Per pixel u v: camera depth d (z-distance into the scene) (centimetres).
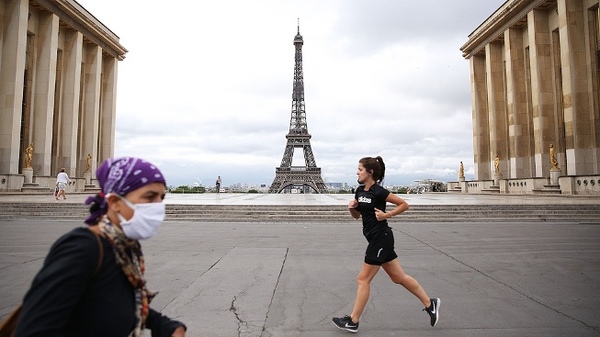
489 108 5416
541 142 4303
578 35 3878
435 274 866
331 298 689
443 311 617
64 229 1572
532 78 4469
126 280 205
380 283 796
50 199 2766
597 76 3788
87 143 5269
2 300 652
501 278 830
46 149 4281
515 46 4925
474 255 1084
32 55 4325
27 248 1136
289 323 563
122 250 203
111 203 210
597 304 652
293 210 2223
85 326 191
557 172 3888
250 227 1780
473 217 2092
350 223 1956
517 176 4750
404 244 1276
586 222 1970
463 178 5828
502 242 1317
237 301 666
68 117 4788
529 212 2155
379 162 564
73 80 4834
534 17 4431
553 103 4347
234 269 911
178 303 651
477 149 5775
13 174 3591
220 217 2128
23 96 4241
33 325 166
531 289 745
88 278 183
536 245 1254
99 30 5250
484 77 5891
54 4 4425
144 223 207
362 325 557
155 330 232
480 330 535
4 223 1806
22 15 3944
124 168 211
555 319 577
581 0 3894
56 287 171
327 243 1304
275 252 1133
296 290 739
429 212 2156
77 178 4522
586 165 3750
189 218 2097
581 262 989
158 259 1025
